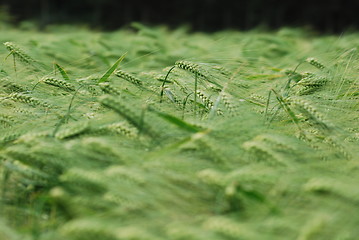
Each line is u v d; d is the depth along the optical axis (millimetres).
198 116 2230
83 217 1929
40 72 2486
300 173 1987
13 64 2486
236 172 1956
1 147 2043
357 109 2242
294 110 2236
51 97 2285
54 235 1925
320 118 2139
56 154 2008
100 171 1986
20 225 1975
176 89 2320
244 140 2055
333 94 2301
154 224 1911
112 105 2064
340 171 2010
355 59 2422
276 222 1902
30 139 2027
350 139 2148
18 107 2229
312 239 1825
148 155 2000
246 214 1930
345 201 1929
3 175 2020
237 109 2133
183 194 1952
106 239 1848
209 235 1824
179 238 1793
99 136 2068
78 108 2230
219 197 1945
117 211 1918
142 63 2939
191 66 2279
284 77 2445
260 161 2008
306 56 2732
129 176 1940
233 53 2891
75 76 2492
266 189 1975
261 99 2301
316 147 2098
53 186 1999
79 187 1969
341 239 1871
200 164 2006
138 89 2332
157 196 1943
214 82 2299
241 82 2365
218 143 2029
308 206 1941
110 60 3027
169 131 2092
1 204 2008
